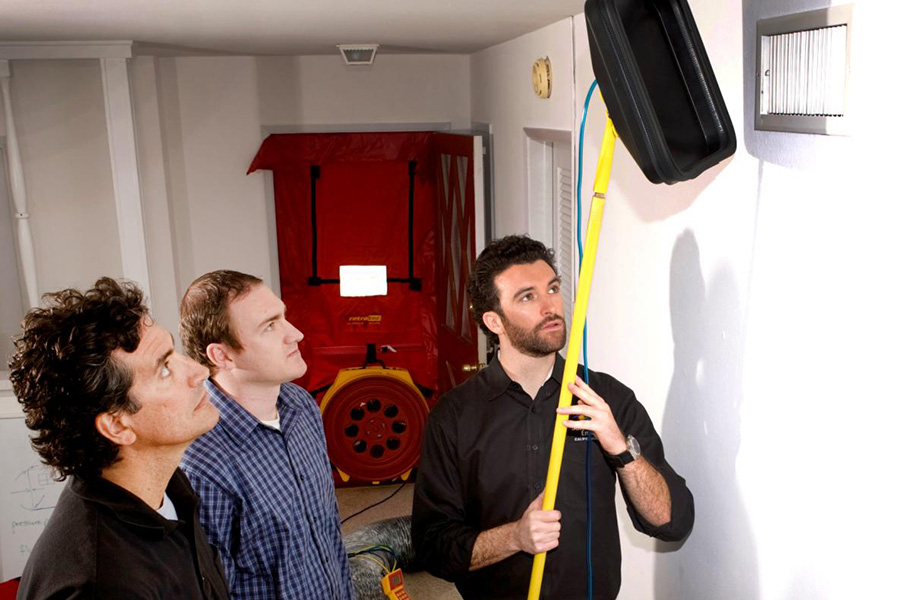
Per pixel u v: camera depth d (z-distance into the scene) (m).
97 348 1.24
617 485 2.60
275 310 1.83
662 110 1.54
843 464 1.37
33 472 3.19
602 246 2.62
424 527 2.00
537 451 1.94
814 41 1.37
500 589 1.99
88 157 4.30
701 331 1.92
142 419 1.30
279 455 1.85
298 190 5.06
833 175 1.34
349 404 4.61
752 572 1.75
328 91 4.84
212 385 1.86
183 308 1.87
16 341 1.29
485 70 4.39
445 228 4.77
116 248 4.40
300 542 1.85
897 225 1.17
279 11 2.35
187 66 4.71
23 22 2.72
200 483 1.73
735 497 1.81
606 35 1.43
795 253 1.48
